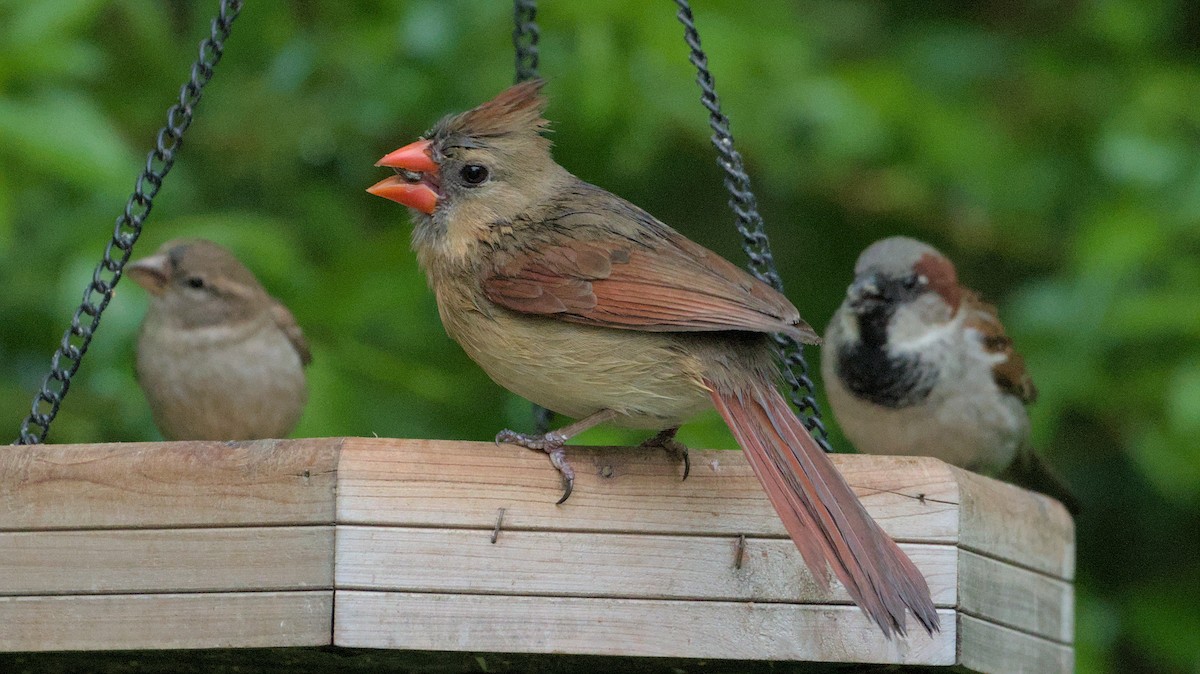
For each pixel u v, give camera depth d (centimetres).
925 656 702
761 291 741
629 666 746
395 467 663
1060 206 1432
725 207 1464
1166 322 1276
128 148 1260
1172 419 1255
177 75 1312
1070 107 1452
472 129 796
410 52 1263
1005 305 1482
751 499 700
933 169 1394
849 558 642
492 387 1288
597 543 683
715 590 690
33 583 670
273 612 654
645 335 725
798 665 728
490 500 673
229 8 891
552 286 737
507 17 1282
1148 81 1409
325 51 1298
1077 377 1301
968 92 1462
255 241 1220
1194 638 1327
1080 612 1325
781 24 1362
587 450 693
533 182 796
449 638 659
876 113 1351
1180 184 1341
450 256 778
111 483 672
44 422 832
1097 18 1452
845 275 1491
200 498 665
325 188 1357
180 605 661
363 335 1288
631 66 1279
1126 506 1434
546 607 673
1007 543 767
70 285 1147
